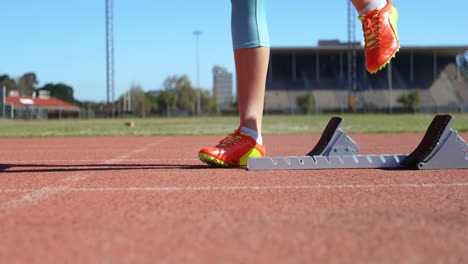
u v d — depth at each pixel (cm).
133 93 5944
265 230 119
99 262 93
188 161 334
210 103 6309
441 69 5444
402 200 162
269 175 234
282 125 1473
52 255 99
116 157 387
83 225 127
